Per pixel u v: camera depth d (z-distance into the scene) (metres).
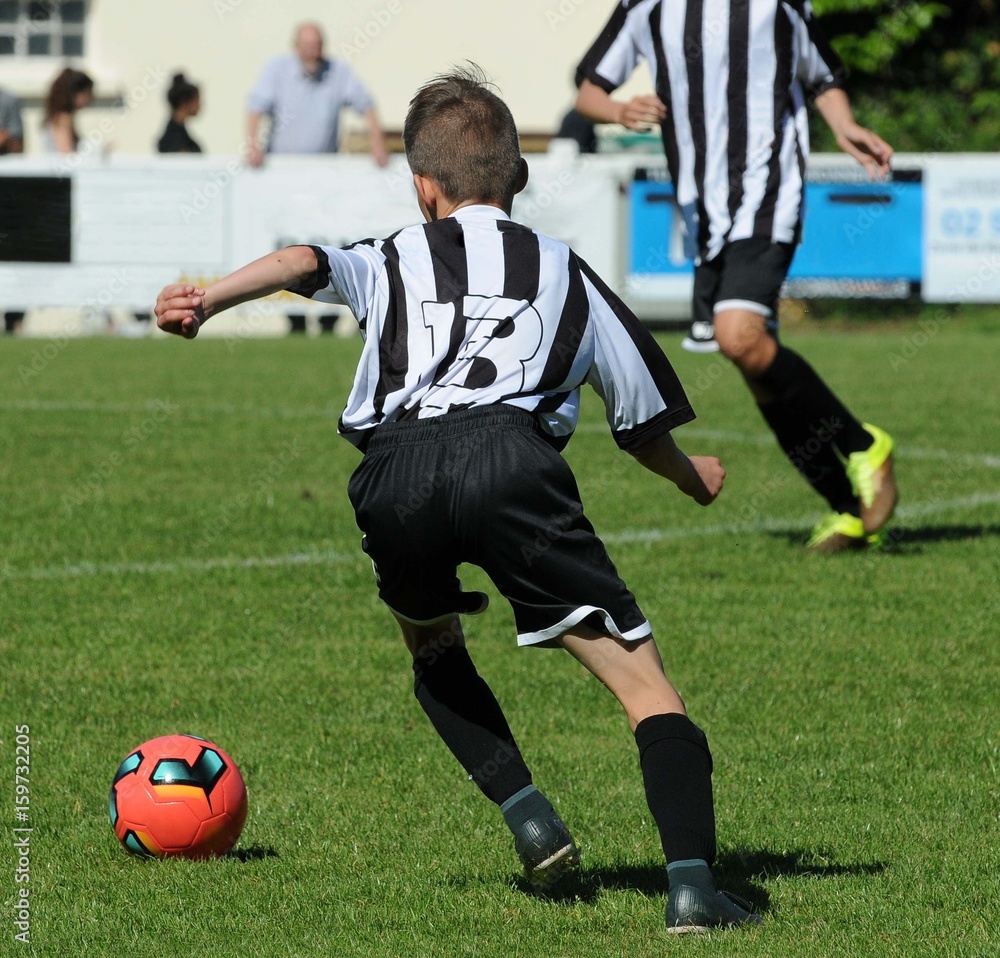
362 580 20.36
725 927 9.68
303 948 9.92
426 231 10.56
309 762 13.75
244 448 30.19
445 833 12.11
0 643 17.36
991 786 12.96
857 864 11.30
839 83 21.39
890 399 36.25
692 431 32.72
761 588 19.72
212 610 18.81
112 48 66.50
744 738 14.27
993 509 24.78
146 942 10.04
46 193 49.53
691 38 20.98
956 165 49.19
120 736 14.39
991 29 68.88
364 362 10.27
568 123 55.25
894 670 16.30
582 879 11.12
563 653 17.19
